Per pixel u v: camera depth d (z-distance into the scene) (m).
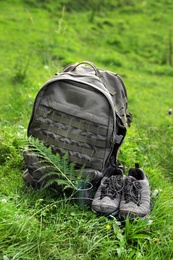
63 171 1.66
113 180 1.69
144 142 2.45
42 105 1.72
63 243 1.48
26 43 5.58
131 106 4.02
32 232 1.45
